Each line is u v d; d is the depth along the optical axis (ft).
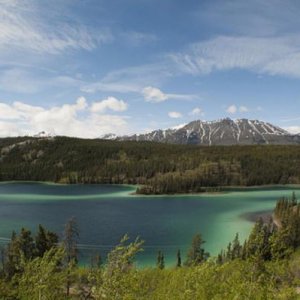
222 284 93.91
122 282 92.84
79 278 140.26
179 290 100.58
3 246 442.91
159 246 457.27
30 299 105.19
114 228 562.66
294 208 633.61
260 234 104.53
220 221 616.39
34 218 652.07
